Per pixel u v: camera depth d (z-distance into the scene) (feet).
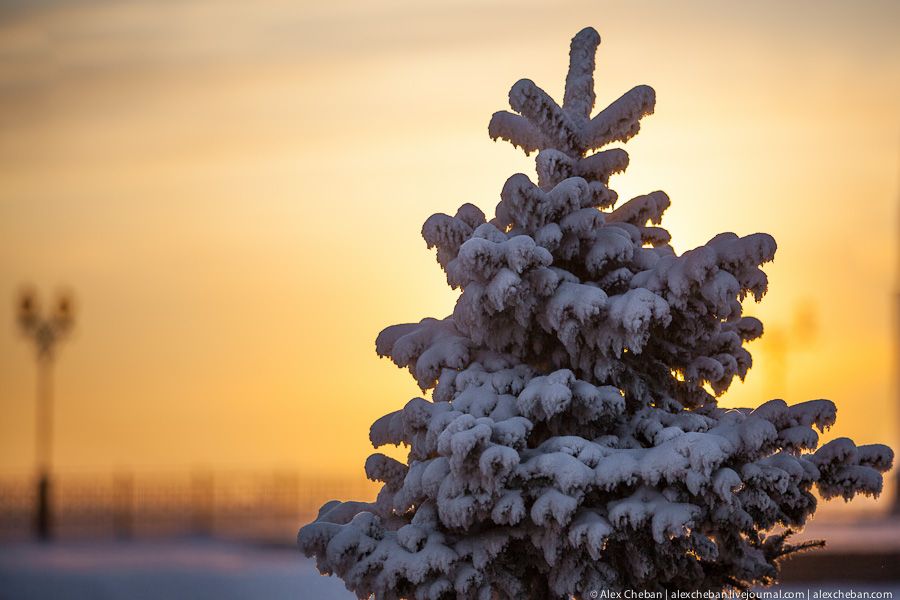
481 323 27.76
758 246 27.30
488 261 26.89
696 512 26.21
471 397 28.25
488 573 27.68
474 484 26.58
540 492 26.81
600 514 27.20
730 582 28.63
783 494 27.45
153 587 83.66
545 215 28.48
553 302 27.73
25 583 87.56
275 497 144.15
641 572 27.55
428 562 27.02
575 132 30.30
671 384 30.22
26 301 137.18
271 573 89.04
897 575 66.49
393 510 29.66
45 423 136.26
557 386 27.25
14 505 135.54
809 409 27.25
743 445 26.63
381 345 30.99
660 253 30.58
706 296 27.45
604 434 28.81
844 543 72.43
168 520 137.90
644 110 30.19
